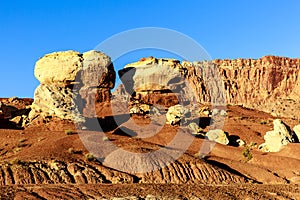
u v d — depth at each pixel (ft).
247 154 155.84
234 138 204.13
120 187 93.25
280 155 164.04
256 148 189.06
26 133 165.58
